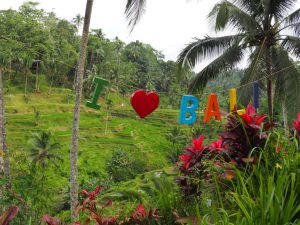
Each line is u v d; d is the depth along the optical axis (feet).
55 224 7.29
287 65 40.27
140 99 13.99
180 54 44.19
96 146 145.38
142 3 28.40
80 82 31.07
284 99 40.14
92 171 111.65
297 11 42.16
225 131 8.92
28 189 17.87
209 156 9.36
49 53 184.96
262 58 40.27
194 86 44.52
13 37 147.43
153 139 164.66
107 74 238.89
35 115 172.24
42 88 214.90
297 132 9.48
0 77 41.68
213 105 15.99
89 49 234.17
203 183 9.18
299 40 41.81
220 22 39.32
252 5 44.68
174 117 195.11
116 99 201.98
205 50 43.80
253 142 8.68
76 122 31.14
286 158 7.76
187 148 9.57
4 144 38.29
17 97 198.70
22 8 201.05
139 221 8.03
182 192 9.14
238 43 43.11
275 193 6.59
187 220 7.57
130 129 176.35
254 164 8.35
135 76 258.98
